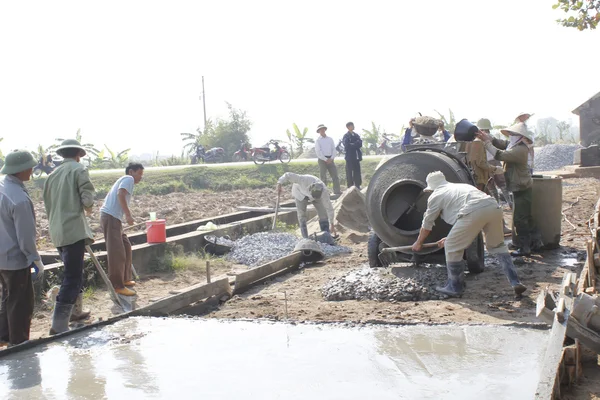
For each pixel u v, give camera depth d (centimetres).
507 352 455
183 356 470
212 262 1076
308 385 404
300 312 714
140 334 533
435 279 810
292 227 1452
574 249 1030
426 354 456
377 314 692
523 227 1001
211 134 4447
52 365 461
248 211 1594
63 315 638
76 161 687
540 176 1057
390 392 388
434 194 770
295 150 4241
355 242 1229
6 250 602
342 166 2750
